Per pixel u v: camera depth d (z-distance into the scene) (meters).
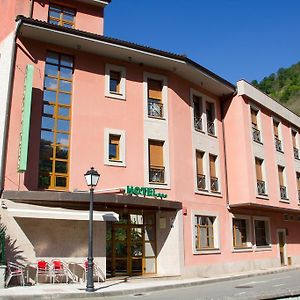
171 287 15.23
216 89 23.66
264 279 18.48
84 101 18.17
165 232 19.33
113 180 17.97
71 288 13.67
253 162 23.77
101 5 21.17
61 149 17.25
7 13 18.84
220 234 21.95
